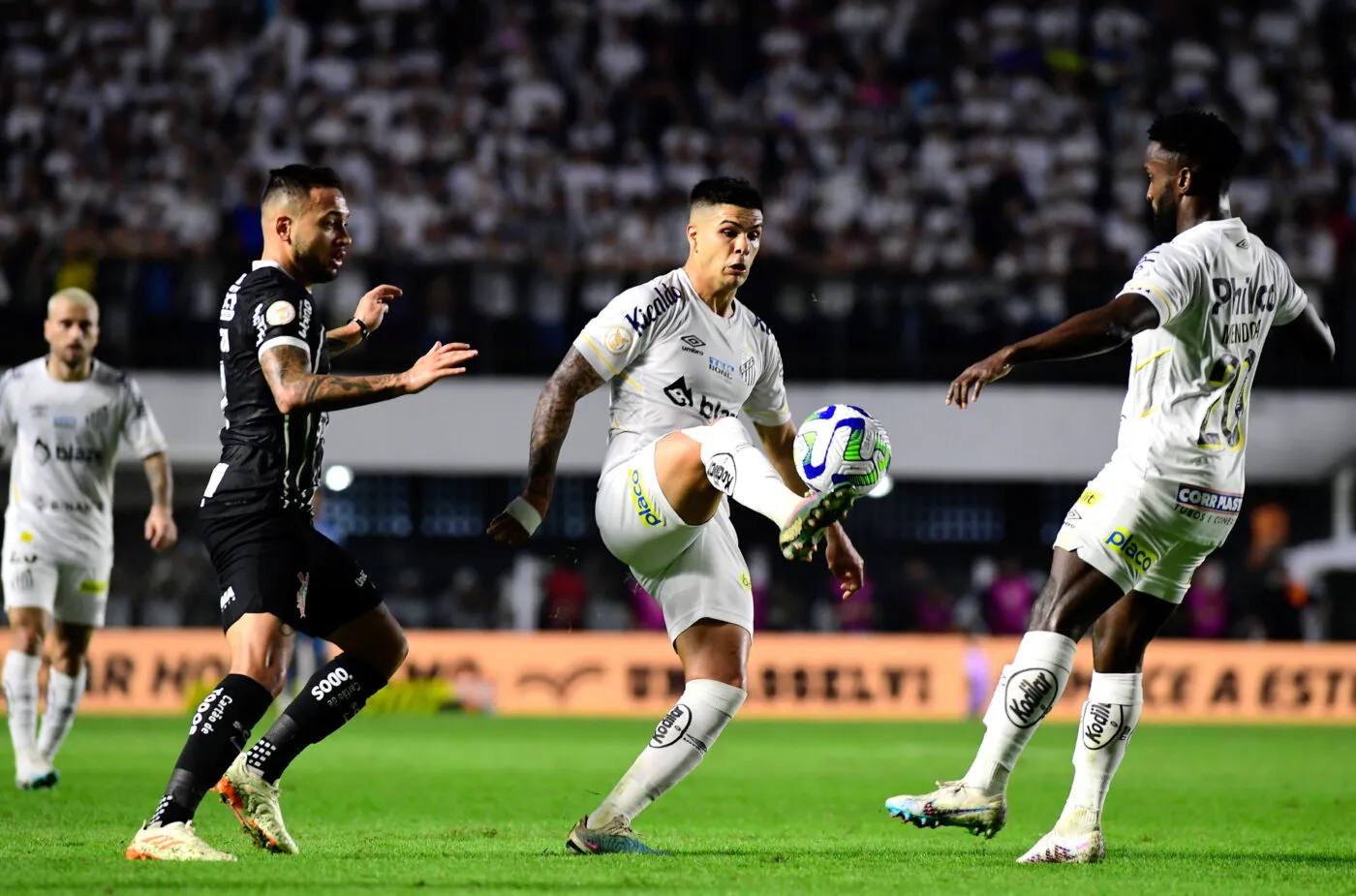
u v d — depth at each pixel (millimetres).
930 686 55000
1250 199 66375
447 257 58906
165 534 24047
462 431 58188
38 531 23547
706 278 15672
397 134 64812
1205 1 72000
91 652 51562
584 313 58750
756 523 61812
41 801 21328
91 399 23609
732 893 11844
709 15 70062
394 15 68188
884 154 66875
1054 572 15023
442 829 17953
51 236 57156
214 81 65750
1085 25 71562
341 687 14820
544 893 11766
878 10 71188
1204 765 32938
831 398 58562
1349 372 60094
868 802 23281
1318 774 30453
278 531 14305
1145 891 12336
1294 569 57469
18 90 64438
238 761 14594
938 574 63781
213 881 12258
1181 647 55094
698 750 14727
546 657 54438
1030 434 59312
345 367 57312
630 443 15406
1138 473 14797
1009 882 12828
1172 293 14234
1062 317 59625
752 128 67125
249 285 14414
